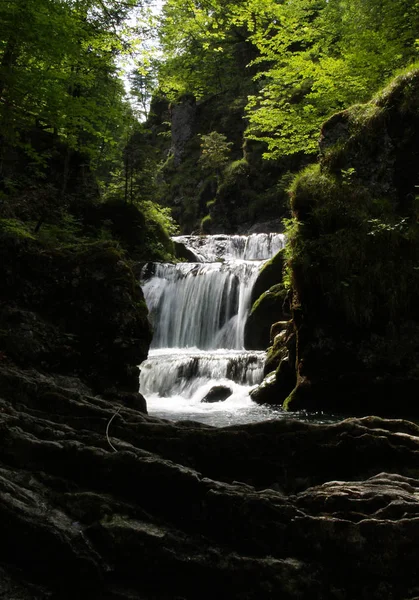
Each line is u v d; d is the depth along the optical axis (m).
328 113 14.02
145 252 19.36
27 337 6.78
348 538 2.75
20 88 9.05
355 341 9.24
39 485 3.29
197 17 10.41
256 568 2.74
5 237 7.18
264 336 14.22
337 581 2.74
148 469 3.19
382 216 9.52
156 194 22.95
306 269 9.61
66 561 2.82
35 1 8.10
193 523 3.02
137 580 2.84
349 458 3.69
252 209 29.19
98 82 15.84
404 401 8.87
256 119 15.09
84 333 7.24
